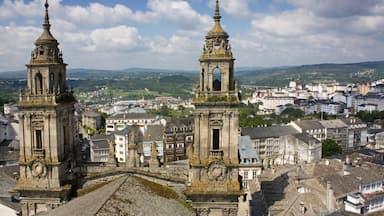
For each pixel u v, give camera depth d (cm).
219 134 7681
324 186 11588
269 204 10500
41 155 7881
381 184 12888
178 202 7675
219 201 7700
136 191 7131
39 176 7894
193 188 7644
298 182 12006
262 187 12069
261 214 10269
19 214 9281
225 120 7600
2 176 12400
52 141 7844
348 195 11544
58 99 7869
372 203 12056
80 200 7131
